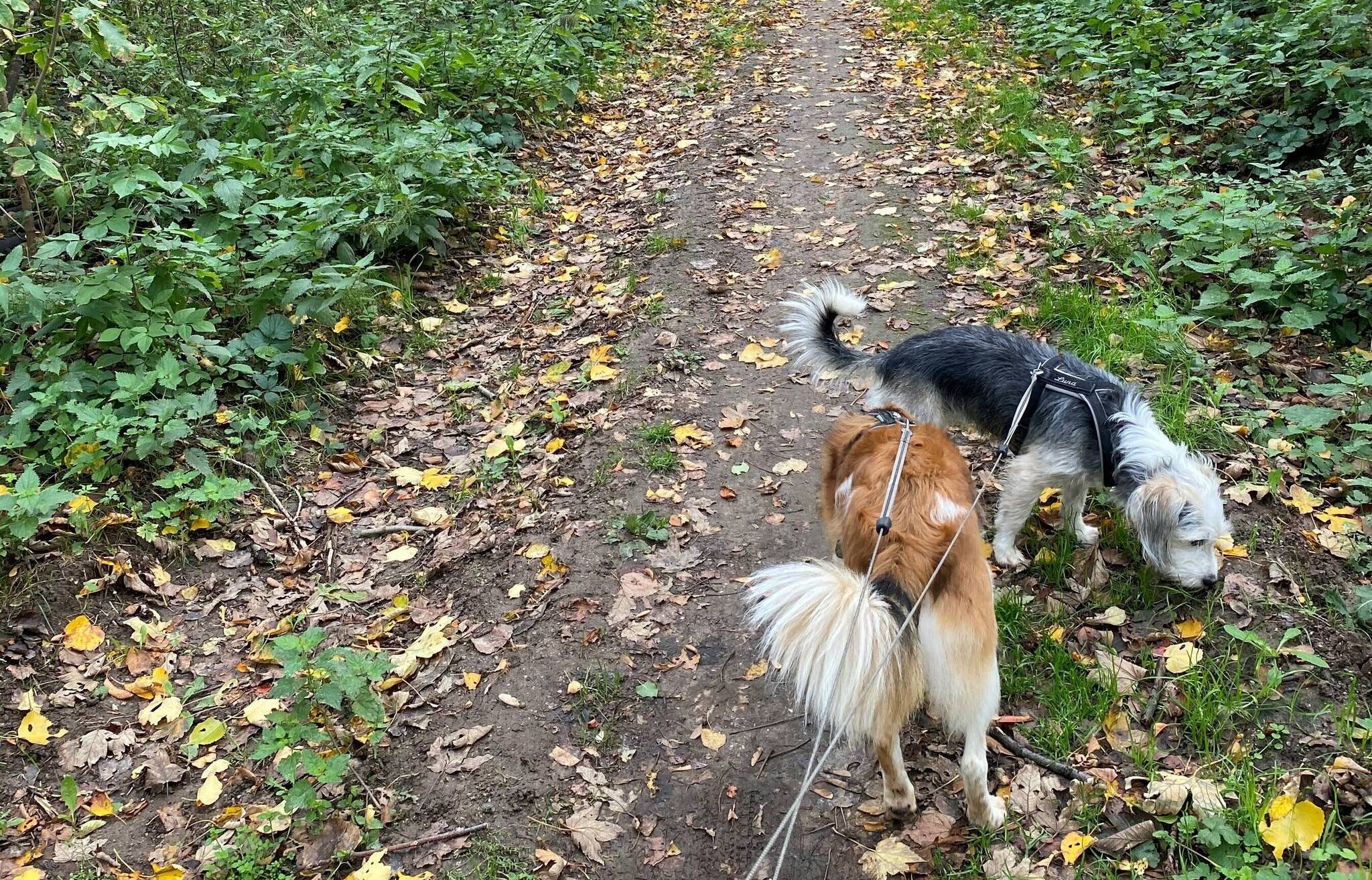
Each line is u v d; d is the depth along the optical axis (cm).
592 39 506
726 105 446
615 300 289
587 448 228
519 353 273
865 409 189
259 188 294
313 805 144
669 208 344
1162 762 144
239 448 228
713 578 190
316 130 314
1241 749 142
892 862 135
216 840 147
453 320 291
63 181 241
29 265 245
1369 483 181
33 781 158
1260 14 385
